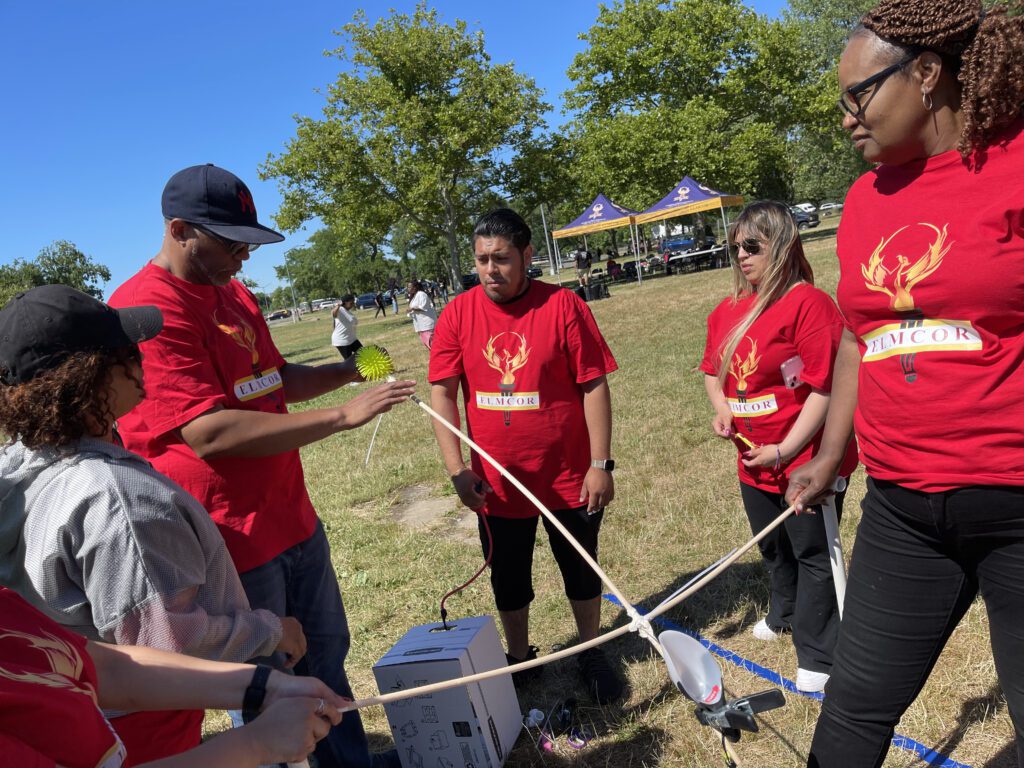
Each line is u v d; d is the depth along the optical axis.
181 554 1.75
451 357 3.32
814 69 39.09
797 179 46.69
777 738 2.92
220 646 1.85
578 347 3.12
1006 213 1.59
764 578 4.16
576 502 3.26
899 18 1.66
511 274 3.07
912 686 1.95
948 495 1.72
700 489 5.62
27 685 1.10
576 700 3.35
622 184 33.69
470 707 2.77
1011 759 2.63
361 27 28.84
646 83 35.34
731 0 34.62
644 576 4.43
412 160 29.41
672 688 3.33
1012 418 1.64
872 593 1.94
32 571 1.66
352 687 3.80
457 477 3.26
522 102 29.34
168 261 2.44
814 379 2.97
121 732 1.84
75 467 1.66
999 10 1.60
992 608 1.79
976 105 1.61
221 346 2.49
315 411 2.45
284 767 2.53
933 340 1.72
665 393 8.84
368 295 63.81
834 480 2.30
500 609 3.48
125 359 1.75
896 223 1.77
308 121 29.39
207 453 2.34
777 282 3.06
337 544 5.70
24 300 1.64
